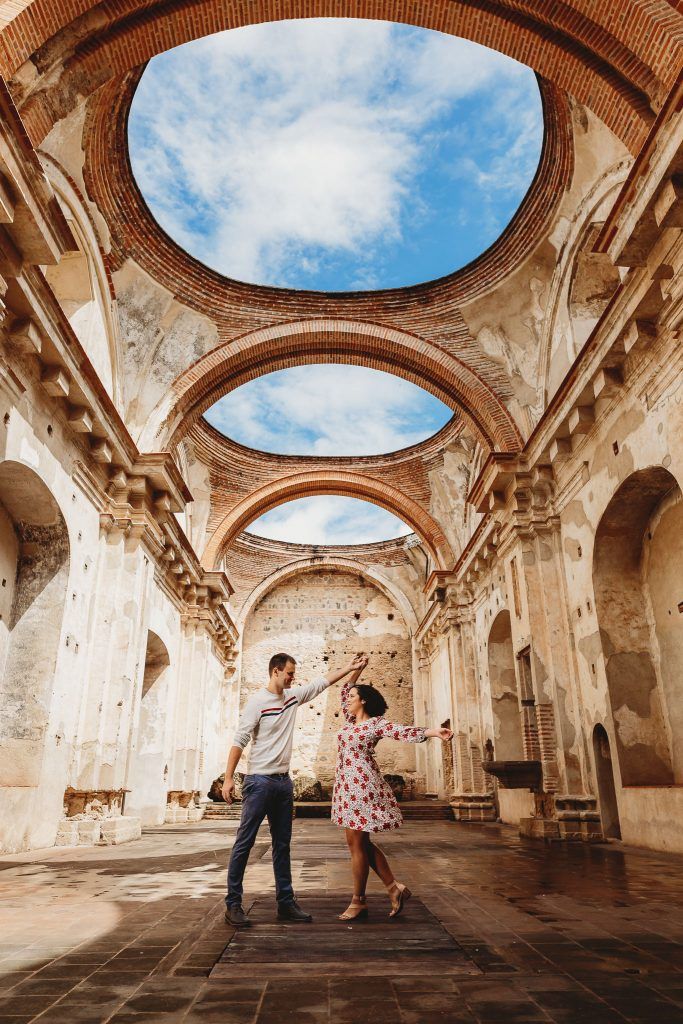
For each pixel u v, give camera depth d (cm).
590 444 1005
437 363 1374
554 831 1027
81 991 277
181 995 271
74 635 1016
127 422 1303
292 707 446
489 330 1357
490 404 1320
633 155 760
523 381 1309
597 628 980
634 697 943
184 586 1766
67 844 959
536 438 1162
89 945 356
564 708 1074
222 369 1403
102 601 1130
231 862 411
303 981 289
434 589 2022
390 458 2148
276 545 2741
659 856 763
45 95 717
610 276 1125
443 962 317
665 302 748
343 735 448
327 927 391
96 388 979
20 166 622
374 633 2838
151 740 1572
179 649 1769
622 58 713
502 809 1625
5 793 819
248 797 418
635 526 974
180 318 1360
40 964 319
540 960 322
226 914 401
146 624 1245
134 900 498
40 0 635
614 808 971
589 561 1013
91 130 966
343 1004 260
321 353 1462
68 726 998
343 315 1422
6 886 572
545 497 1195
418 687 2622
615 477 919
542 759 1078
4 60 630
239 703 2694
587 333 1151
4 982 290
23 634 953
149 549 1275
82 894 528
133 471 1203
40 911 454
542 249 1198
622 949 343
